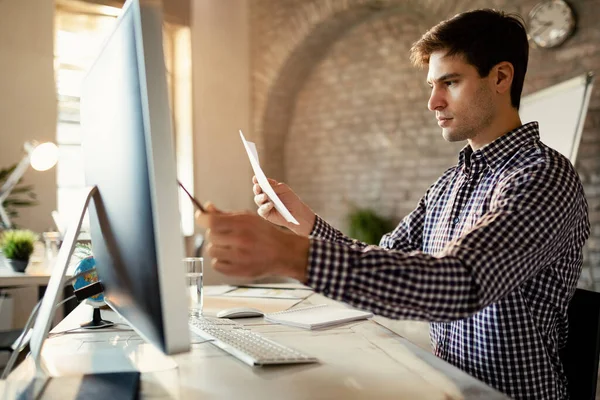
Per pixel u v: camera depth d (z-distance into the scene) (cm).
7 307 367
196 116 504
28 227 416
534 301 118
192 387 88
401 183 475
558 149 312
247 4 527
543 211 99
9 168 400
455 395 84
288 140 546
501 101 125
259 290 200
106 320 143
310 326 134
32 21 421
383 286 86
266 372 97
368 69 492
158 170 71
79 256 157
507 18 124
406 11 462
